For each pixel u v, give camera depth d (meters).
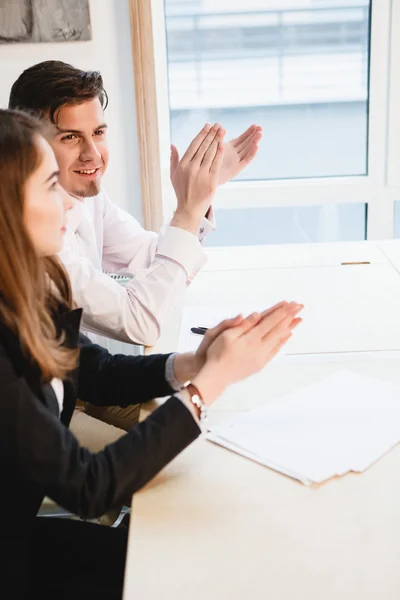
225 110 2.96
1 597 1.01
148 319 1.47
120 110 2.64
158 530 0.89
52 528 1.20
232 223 3.04
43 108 1.58
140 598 0.78
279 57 2.88
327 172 3.02
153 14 2.76
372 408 1.17
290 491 0.96
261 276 1.87
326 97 2.92
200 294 1.75
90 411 1.82
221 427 1.13
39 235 1.02
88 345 1.32
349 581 0.79
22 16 2.50
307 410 1.17
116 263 2.01
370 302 1.65
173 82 2.92
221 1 2.81
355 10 2.81
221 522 0.90
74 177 1.67
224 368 1.06
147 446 0.99
